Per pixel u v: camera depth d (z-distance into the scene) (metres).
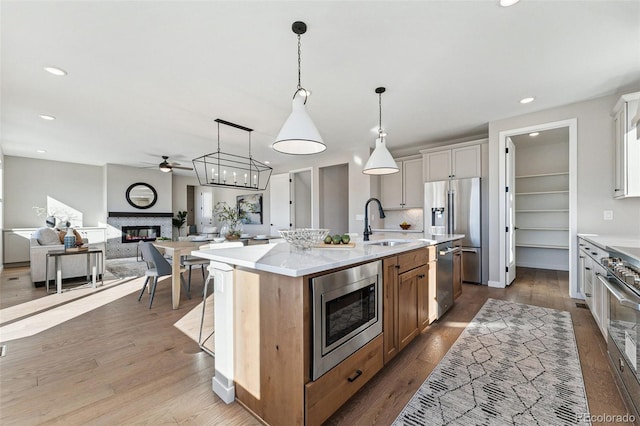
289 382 1.38
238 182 8.91
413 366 2.04
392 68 2.64
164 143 5.27
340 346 1.53
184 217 9.43
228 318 1.71
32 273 4.30
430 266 2.66
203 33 2.12
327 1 1.82
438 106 3.57
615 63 2.58
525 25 2.06
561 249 5.45
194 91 3.09
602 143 3.33
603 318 2.29
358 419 1.51
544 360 2.09
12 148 5.63
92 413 1.58
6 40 2.17
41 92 3.08
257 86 2.98
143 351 2.30
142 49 2.31
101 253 4.70
